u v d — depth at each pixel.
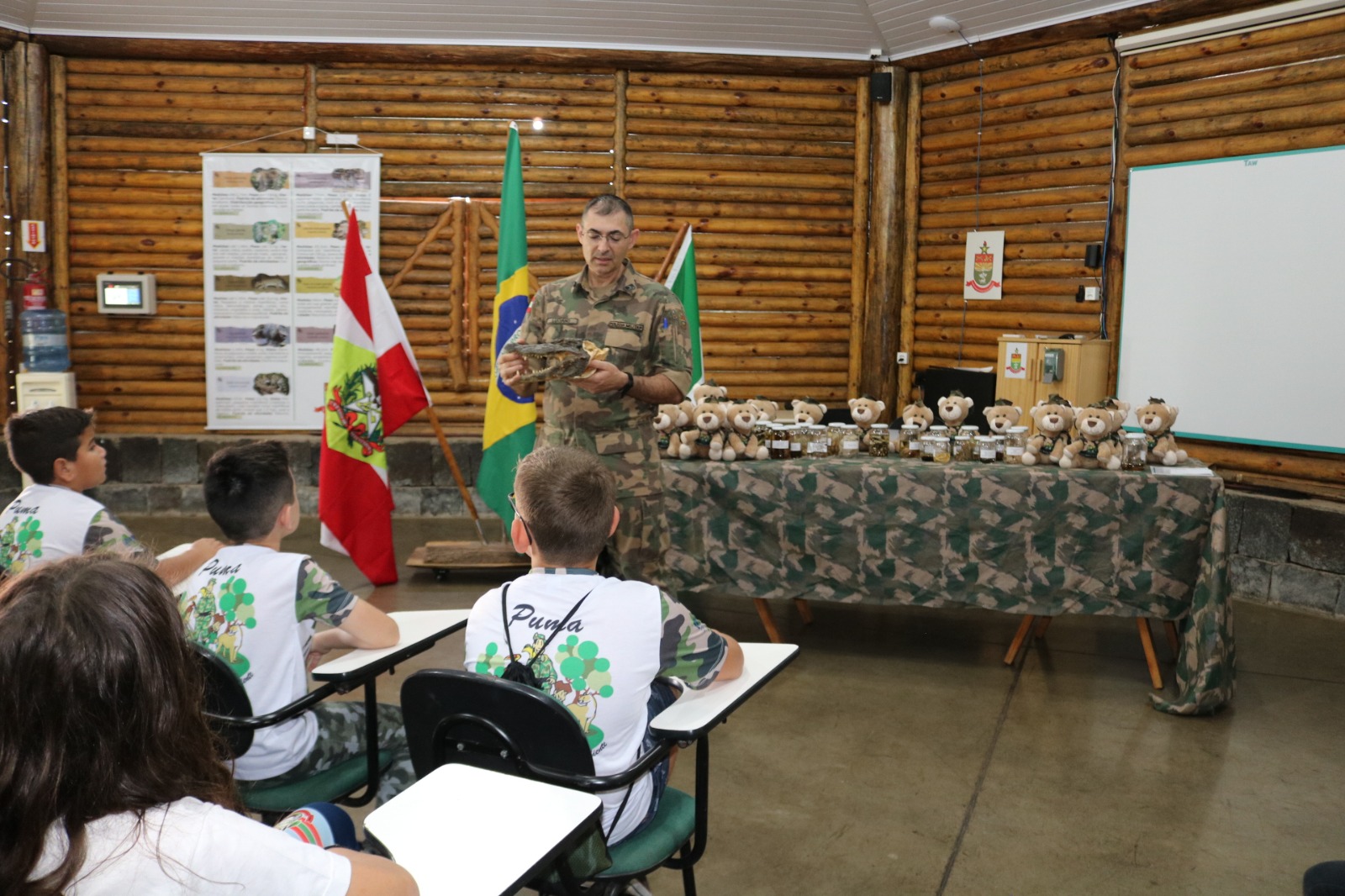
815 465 4.15
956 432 4.32
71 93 6.91
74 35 6.80
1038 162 6.47
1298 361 5.21
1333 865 1.84
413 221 7.02
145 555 2.32
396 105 7.01
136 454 6.99
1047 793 3.13
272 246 6.93
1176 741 3.54
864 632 4.75
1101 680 4.13
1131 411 5.95
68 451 2.60
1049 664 4.32
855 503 4.11
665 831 1.92
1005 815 2.99
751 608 5.13
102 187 6.97
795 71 7.09
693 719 1.79
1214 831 2.91
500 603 1.84
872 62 7.11
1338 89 5.00
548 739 1.68
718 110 7.12
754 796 3.11
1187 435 5.71
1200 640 3.76
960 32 6.61
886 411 7.39
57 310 6.82
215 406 7.04
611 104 7.08
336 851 1.07
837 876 2.66
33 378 6.56
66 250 6.98
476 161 7.04
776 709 3.79
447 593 5.26
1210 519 3.81
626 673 1.77
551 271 7.14
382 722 2.28
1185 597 3.89
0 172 6.80
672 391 3.35
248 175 6.88
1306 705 3.87
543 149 7.11
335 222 6.94
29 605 0.92
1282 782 3.23
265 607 2.05
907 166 7.21
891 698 3.92
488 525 6.84
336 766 2.18
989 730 3.62
